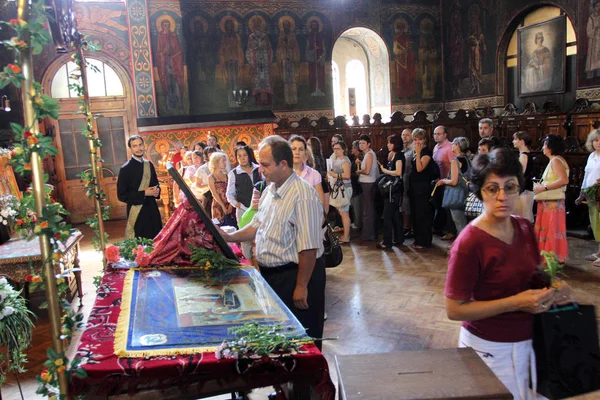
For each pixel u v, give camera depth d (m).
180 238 3.59
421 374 1.64
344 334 4.66
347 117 15.66
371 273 6.61
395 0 14.55
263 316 2.48
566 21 11.12
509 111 12.34
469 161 7.21
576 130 10.62
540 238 6.09
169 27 12.80
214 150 7.84
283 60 13.93
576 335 2.02
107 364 2.03
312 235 3.00
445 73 15.02
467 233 2.21
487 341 2.22
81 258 8.30
